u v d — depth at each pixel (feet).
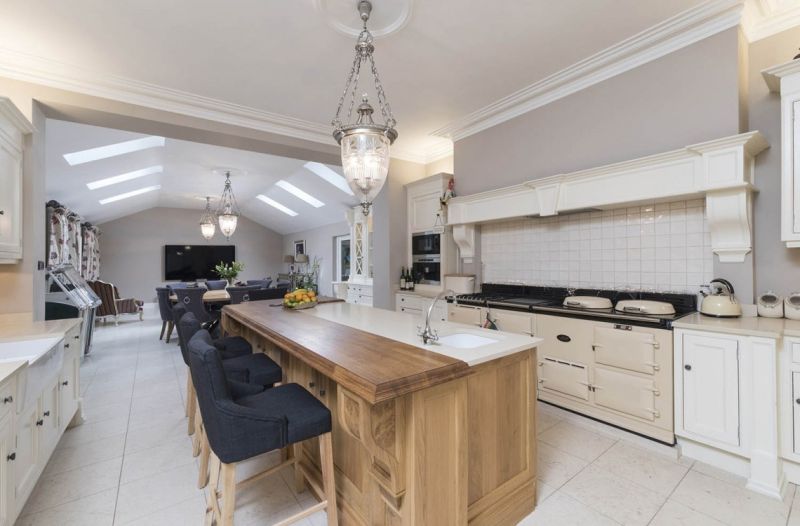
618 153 9.01
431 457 4.23
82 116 10.11
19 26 7.54
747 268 7.34
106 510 5.80
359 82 10.02
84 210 22.86
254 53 8.61
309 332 6.08
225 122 11.78
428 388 4.09
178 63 9.04
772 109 7.36
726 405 6.45
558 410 9.12
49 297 13.61
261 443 4.40
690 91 7.83
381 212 15.87
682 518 5.52
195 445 7.39
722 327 6.43
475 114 12.03
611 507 5.79
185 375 12.85
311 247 32.07
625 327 7.77
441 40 8.13
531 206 10.42
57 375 7.07
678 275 8.46
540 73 9.57
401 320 7.35
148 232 30.91
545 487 6.31
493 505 5.19
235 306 9.72
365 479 5.12
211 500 5.08
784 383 6.08
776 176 7.28
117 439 8.19
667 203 8.63
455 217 12.93
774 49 7.41
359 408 4.02
